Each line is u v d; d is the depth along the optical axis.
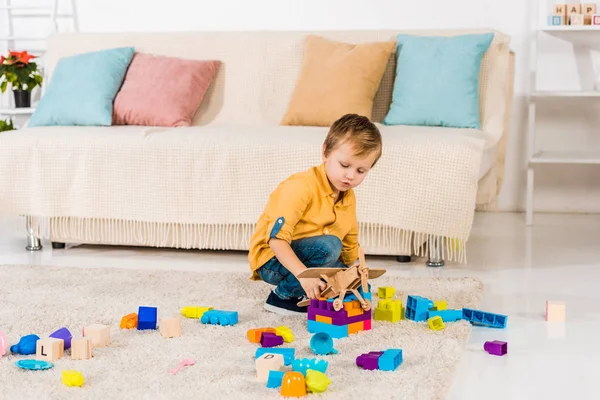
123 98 3.35
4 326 2.00
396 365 1.70
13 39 4.08
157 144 2.81
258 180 2.75
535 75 3.64
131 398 1.53
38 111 3.39
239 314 2.13
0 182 2.92
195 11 3.94
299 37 3.46
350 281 1.94
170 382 1.61
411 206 2.63
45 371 1.68
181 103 3.34
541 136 3.76
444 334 1.93
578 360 1.81
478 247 3.05
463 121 3.12
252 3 3.89
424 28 3.77
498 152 3.37
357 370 1.68
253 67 3.48
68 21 4.07
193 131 2.96
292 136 2.81
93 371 1.68
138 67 3.44
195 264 2.80
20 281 2.47
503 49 3.29
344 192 2.12
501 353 1.84
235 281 2.47
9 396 1.54
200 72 3.43
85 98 3.31
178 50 3.55
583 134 3.73
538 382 1.68
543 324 2.08
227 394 1.55
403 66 3.24
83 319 2.06
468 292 2.34
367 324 1.97
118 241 2.96
